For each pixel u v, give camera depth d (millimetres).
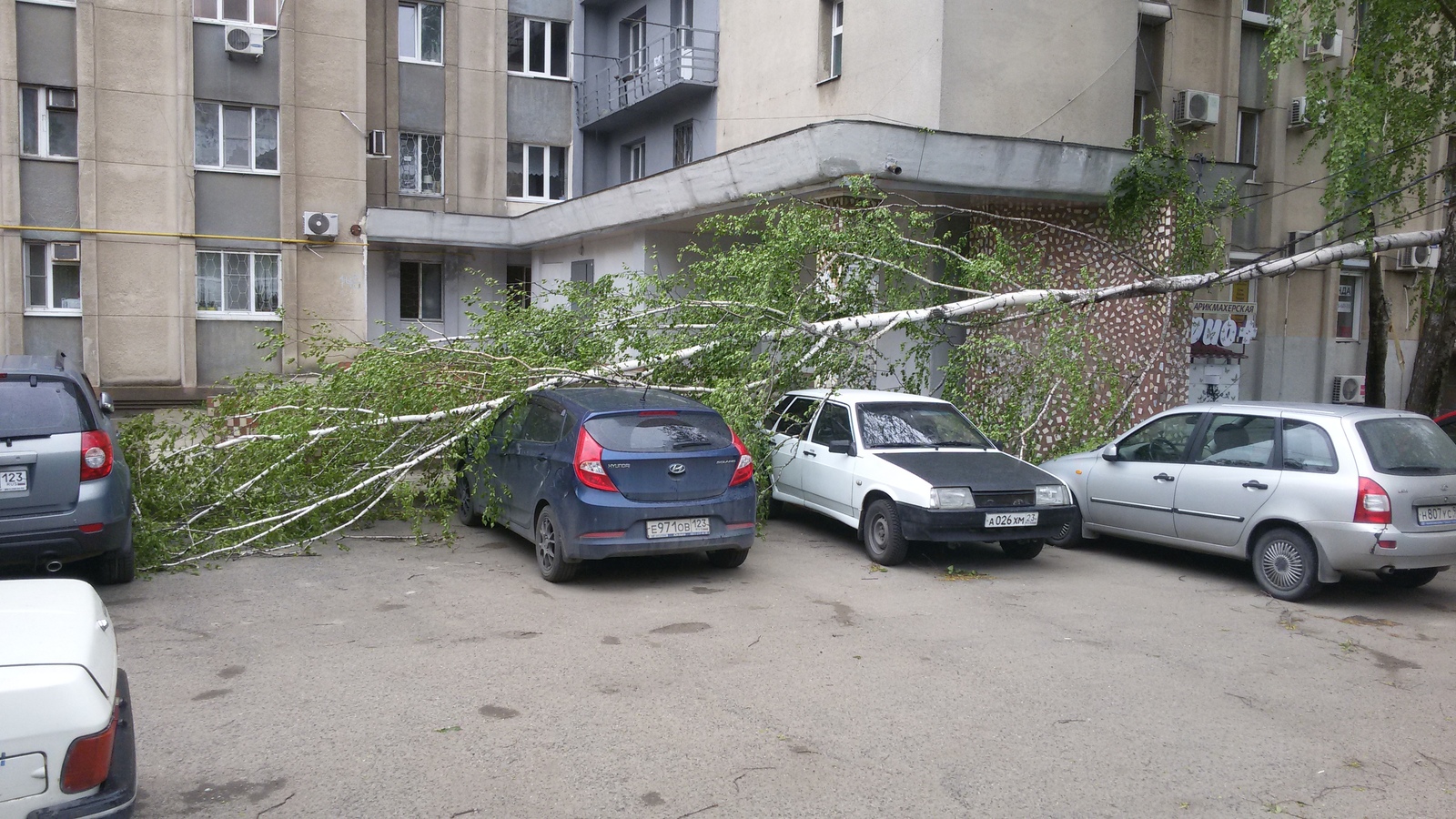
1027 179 13477
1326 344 19938
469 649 6047
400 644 6109
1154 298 14133
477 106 23781
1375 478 7324
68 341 19172
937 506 8203
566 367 9867
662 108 22891
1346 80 11922
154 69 19453
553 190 25250
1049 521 8531
